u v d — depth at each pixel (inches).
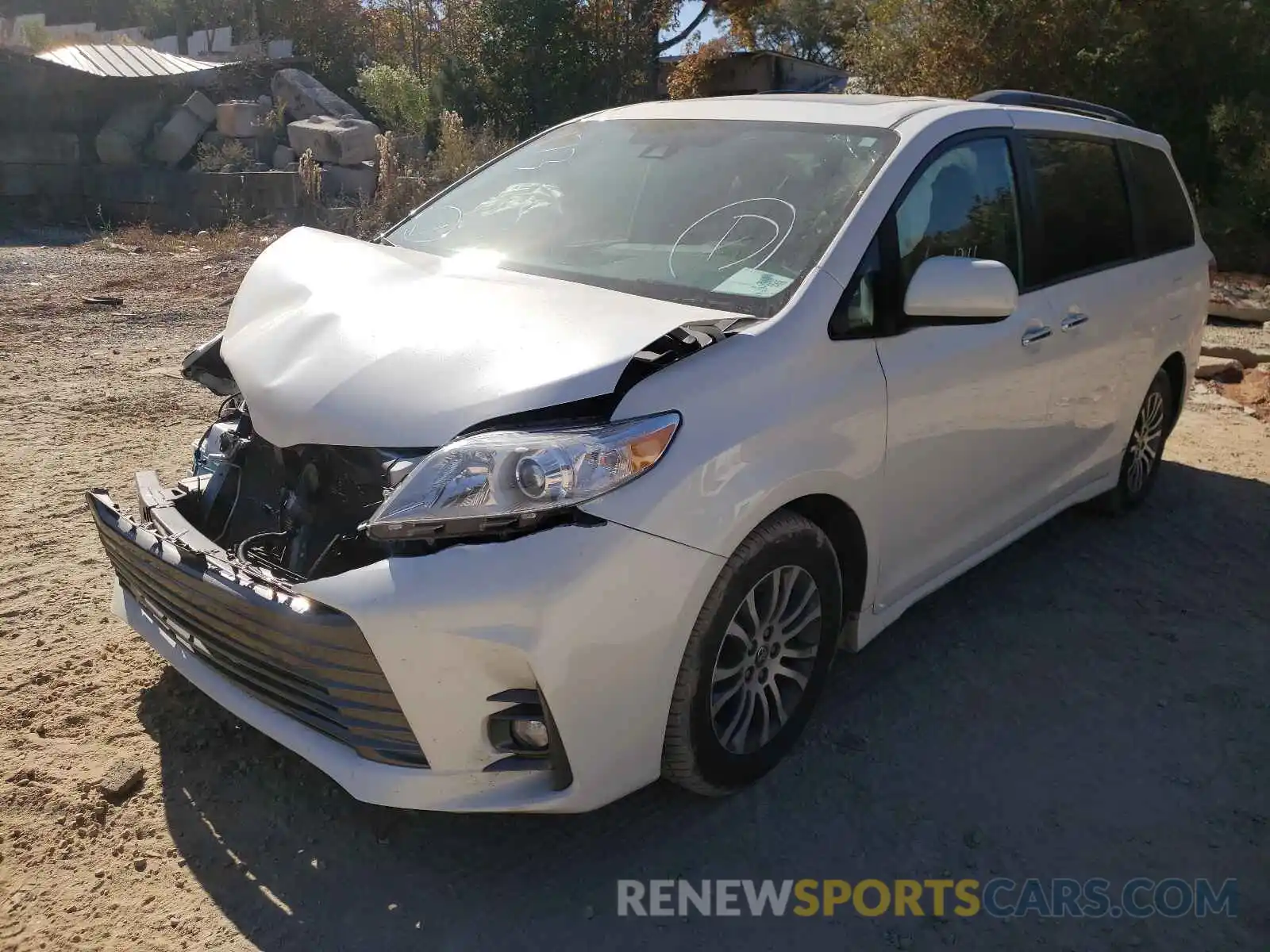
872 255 123.3
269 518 116.6
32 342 306.7
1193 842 115.2
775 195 131.6
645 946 98.3
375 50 1057.5
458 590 91.0
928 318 126.5
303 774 118.7
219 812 112.4
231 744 123.1
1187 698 142.4
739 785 116.1
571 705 95.2
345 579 93.0
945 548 142.7
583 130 161.9
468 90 837.2
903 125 137.8
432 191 562.6
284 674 100.6
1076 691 143.0
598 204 142.6
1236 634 160.7
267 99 720.3
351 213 557.6
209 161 654.5
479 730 95.8
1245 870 111.3
